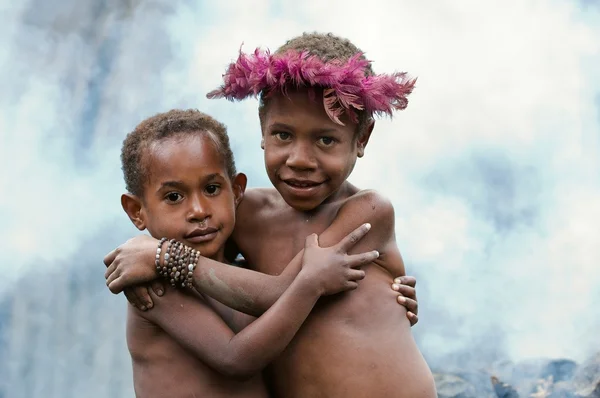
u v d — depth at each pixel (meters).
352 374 2.99
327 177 2.97
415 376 3.05
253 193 3.29
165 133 3.04
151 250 2.97
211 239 3.03
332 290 2.93
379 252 3.16
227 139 3.15
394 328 3.09
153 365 3.09
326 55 2.99
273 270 3.14
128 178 3.12
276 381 3.12
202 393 3.03
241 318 3.12
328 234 3.08
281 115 2.93
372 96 2.91
